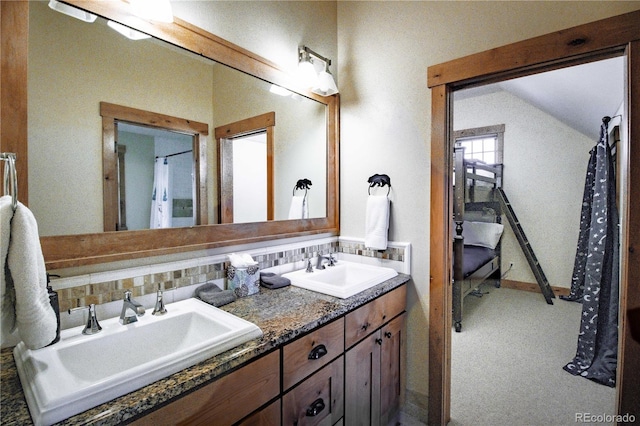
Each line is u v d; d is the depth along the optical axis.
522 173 4.16
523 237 3.96
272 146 1.75
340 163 2.16
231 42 1.52
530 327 3.05
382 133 1.95
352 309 1.37
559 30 1.39
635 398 1.25
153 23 1.23
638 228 1.23
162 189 1.29
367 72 2.02
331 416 1.27
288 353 1.05
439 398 1.74
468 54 1.63
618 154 2.35
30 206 0.97
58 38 1.03
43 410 0.60
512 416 1.84
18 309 0.73
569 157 3.84
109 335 0.97
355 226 2.10
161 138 1.30
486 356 2.54
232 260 1.45
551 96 2.80
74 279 1.04
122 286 1.15
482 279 3.59
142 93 1.24
